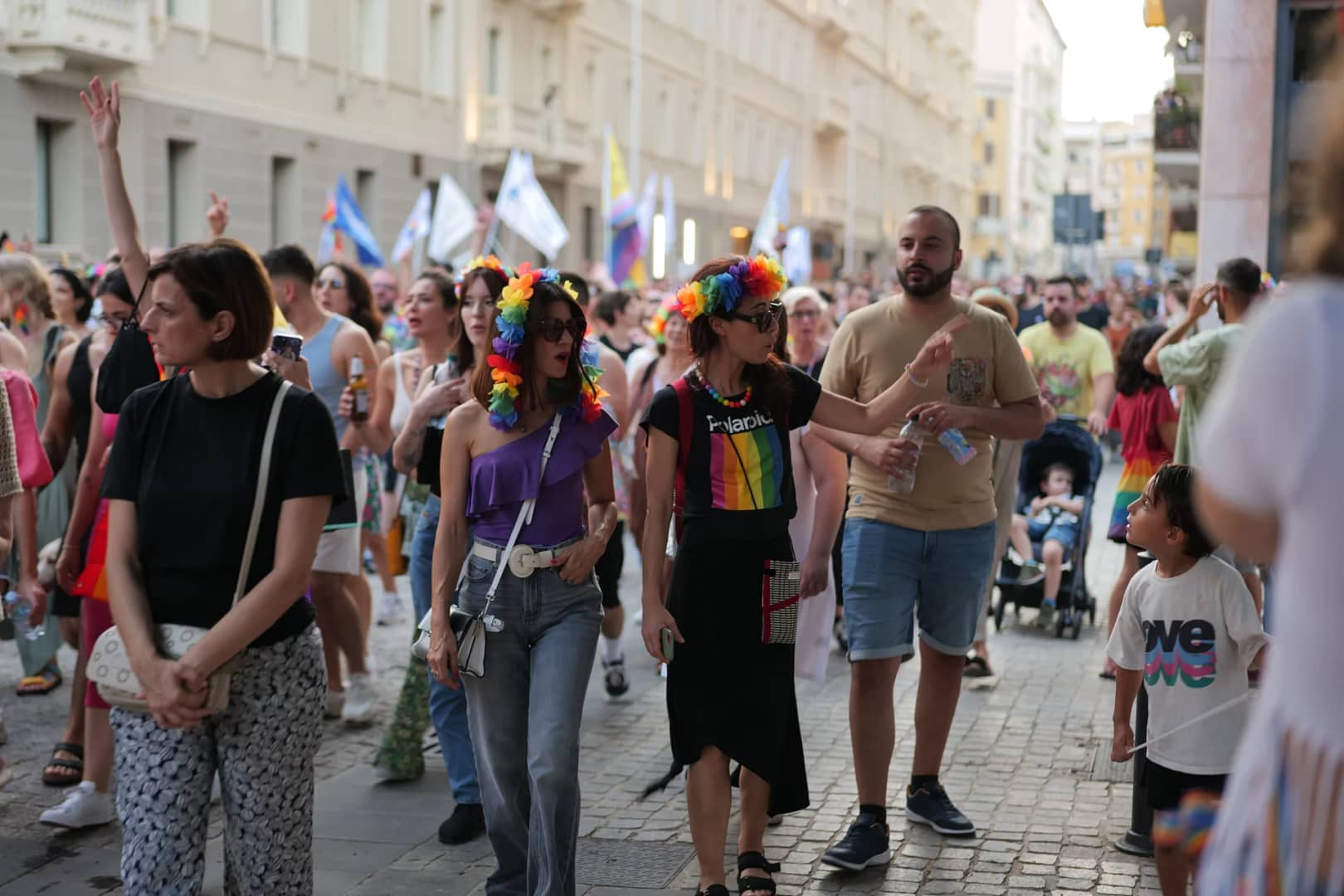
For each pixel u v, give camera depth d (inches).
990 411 195.9
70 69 791.1
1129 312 861.8
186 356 133.0
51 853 202.5
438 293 249.6
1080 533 361.4
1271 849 74.5
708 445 173.0
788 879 190.4
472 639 165.5
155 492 134.6
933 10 3100.4
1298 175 74.9
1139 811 198.7
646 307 544.4
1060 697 296.0
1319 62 75.7
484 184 1266.0
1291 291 73.5
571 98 1412.4
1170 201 1007.6
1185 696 164.9
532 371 166.9
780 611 172.9
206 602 134.3
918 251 196.7
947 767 243.0
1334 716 71.9
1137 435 293.1
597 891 188.1
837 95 2345.0
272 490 134.6
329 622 263.9
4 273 289.3
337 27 1043.9
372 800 226.7
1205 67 362.9
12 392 221.5
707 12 1763.0
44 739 259.1
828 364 205.6
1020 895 184.1
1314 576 71.5
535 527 167.3
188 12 893.2
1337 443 70.1
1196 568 165.3
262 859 138.0
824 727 269.3
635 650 337.7
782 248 402.0
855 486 203.5
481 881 192.5
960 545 199.6
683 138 1699.1
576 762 161.3
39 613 229.6
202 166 905.5
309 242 1019.3
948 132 3341.5
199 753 135.7
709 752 173.0
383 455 258.7
